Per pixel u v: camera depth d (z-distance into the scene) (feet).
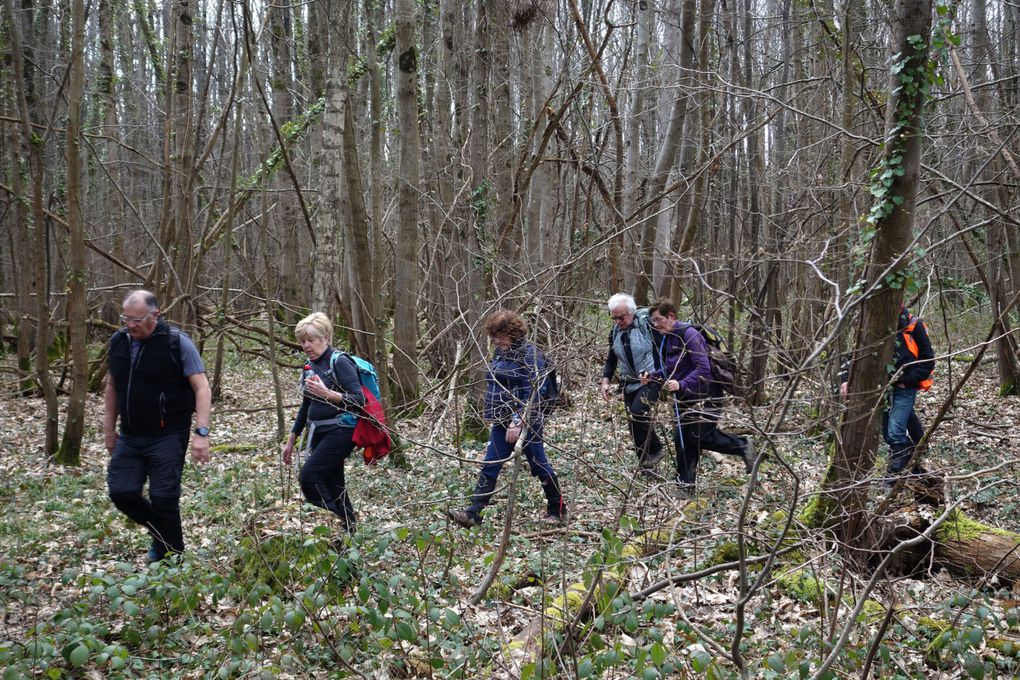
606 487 20.83
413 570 15.31
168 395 15.71
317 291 51.98
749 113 44.21
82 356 27.71
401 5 31.27
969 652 11.11
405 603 13.08
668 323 20.66
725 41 52.03
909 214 15.60
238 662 12.21
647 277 32.14
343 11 48.32
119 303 55.62
